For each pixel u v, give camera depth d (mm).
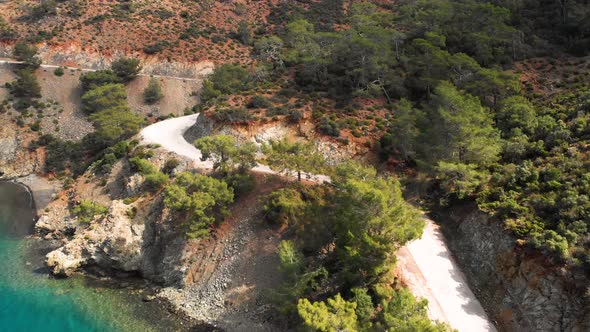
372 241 36500
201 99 102312
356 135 61438
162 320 44312
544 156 46219
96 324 43875
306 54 84188
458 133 48125
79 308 46312
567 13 81000
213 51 116500
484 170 48219
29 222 65750
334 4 138000
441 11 82562
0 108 91812
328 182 49938
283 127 63562
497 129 51094
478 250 42531
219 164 55500
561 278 34562
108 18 119438
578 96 55750
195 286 48188
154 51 112062
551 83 67000
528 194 42312
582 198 37812
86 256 52906
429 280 41031
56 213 64938
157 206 56406
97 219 57719
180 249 50969
